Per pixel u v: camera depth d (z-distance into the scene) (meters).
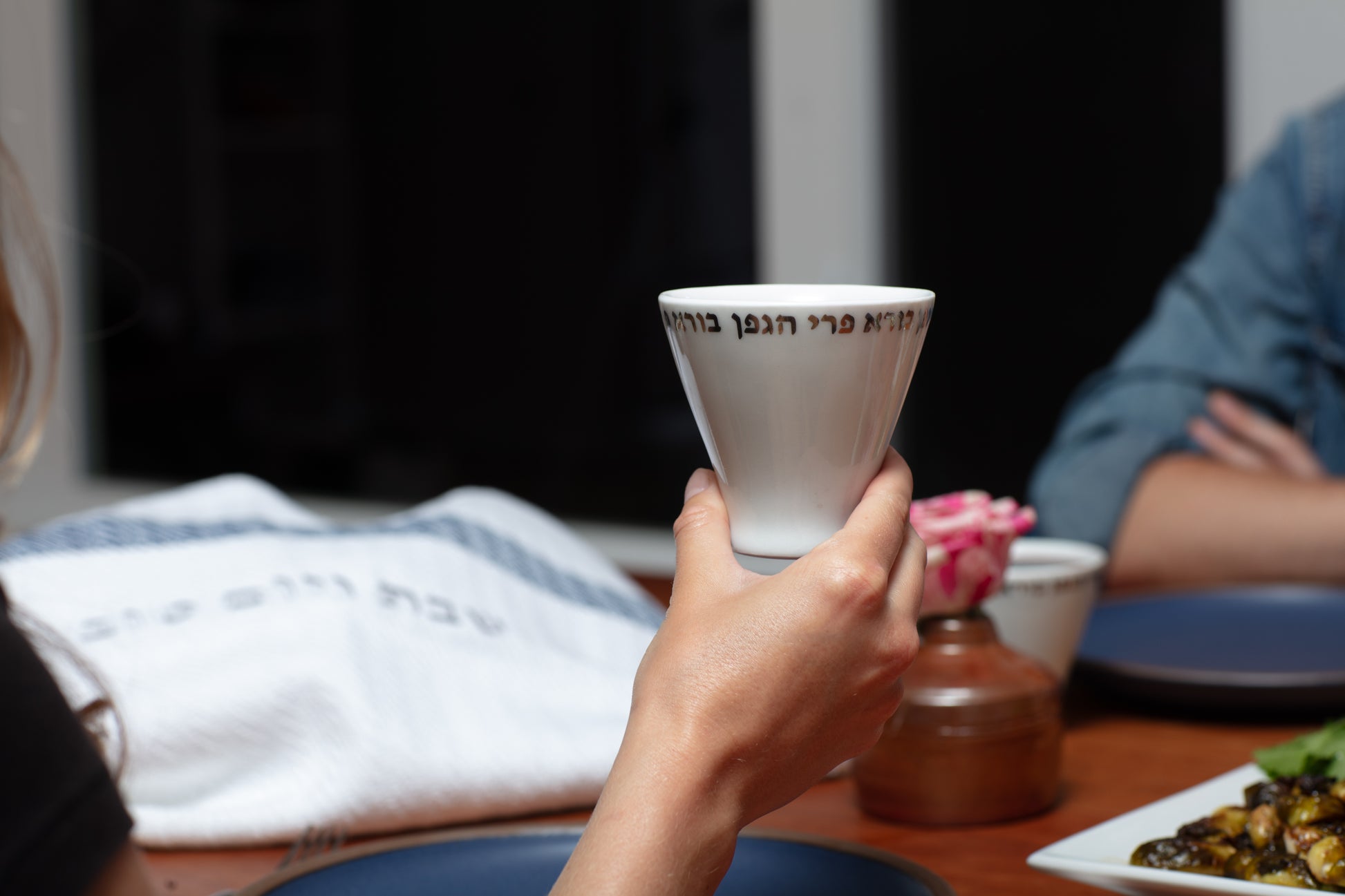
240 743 1.15
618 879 0.88
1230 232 2.13
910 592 0.93
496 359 4.18
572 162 3.94
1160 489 1.80
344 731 1.14
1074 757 1.24
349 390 4.47
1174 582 1.76
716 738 0.90
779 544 0.94
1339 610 1.46
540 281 4.06
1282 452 1.94
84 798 0.89
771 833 1.04
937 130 3.23
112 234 4.75
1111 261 3.06
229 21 4.48
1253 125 2.88
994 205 3.19
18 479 1.07
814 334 0.91
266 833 1.14
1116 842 1.06
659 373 3.88
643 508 3.95
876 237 3.32
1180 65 2.93
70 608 1.22
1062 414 3.15
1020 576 1.24
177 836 1.14
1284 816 1.04
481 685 1.19
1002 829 1.14
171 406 4.77
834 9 3.27
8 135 4.24
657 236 3.81
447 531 1.33
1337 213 2.05
